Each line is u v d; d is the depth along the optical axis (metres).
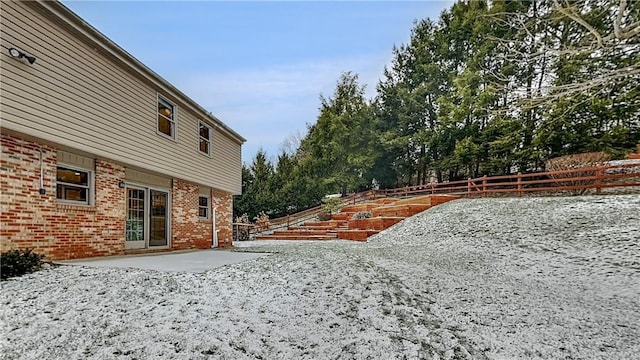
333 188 22.12
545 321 3.49
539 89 5.63
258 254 8.02
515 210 10.67
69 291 4.05
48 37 5.78
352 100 23.03
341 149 21.92
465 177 18.88
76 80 6.33
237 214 21.67
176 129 9.61
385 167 22.08
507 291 4.68
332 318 3.40
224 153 12.59
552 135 12.70
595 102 10.72
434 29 20.36
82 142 6.42
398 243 10.39
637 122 11.52
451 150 18.38
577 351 2.82
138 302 3.71
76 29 6.25
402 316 3.51
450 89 18.22
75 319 3.24
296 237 15.68
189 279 4.78
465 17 16.72
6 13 5.10
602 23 5.74
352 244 10.92
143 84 8.26
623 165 10.45
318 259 6.68
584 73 8.40
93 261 6.25
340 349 2.76
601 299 4.41
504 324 3.38
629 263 5.98
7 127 5.07
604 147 11.90
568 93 5.11
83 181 6.88
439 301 4.09
